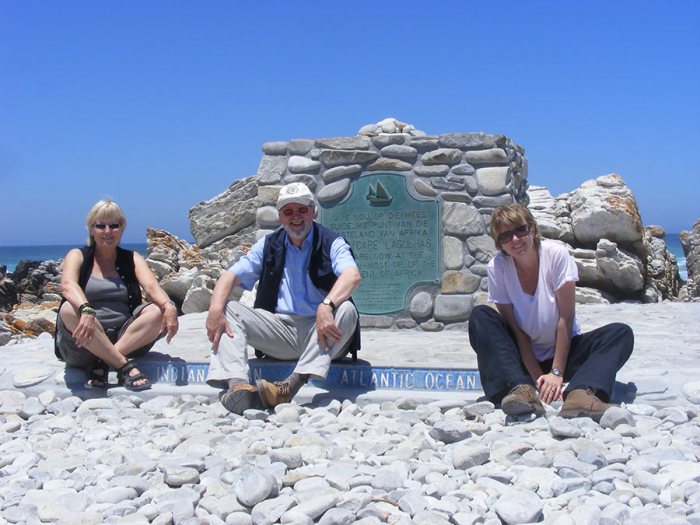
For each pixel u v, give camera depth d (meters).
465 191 8.01
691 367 5.42
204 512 3.26
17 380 5.87
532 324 4.91
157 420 4.94
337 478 3.46
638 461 3.62
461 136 8.02
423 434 4.33
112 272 5.92
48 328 11.29
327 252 5.44
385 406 5.18
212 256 13.56
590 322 8.65
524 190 9.31
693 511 2.98
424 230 8.05
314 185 8.29
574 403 4.49
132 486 3.54
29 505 3.36
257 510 3.15
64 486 3.65
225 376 5.07
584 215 11.61
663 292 12.12
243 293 10.22
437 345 7.13
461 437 4.23
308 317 5.50
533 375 4.91
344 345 5.38
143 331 5.73
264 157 8.43
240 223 13.70
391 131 8.90
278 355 5.55
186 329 8.67
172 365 5.86
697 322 8.47
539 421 4.47
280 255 5.48
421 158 8.09
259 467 3.65
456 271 7.99
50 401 5.53
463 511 3.12
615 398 5.05
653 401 5.01
